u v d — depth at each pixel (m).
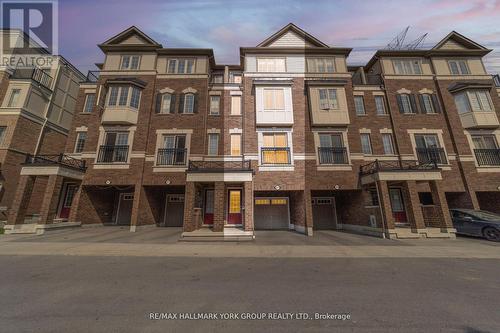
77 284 4.82
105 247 8.62
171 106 15.11
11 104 16.44
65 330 3.10
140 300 4.04
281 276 5.38
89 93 17.33
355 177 13.28
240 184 13.12
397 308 3.78
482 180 14.04
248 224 10.84
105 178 13.77
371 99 16.03
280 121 13.87
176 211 16.11
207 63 16.19
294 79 14.87
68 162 14.03
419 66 16.42
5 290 4.48
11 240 10.06
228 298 4.14
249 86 14.75
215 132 15.15
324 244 9.52
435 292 4.45
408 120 15.33
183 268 6.04
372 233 12.09
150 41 16.30
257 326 3.22
